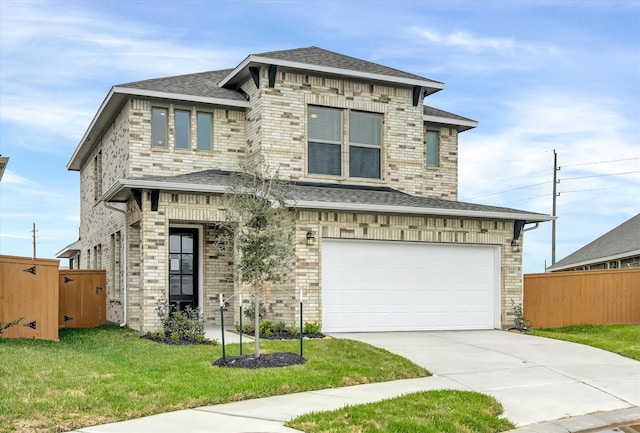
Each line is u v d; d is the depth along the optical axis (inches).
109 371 410.0
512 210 721.6
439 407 343.9
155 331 600.4
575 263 1231.5
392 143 764.6
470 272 696.4
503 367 480.4
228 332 625.9
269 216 461.1
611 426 343.9
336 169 739.4
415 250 672.4
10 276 569.6
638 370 481.1
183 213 621.0
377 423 309.6
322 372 420.5
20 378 378.3
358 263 645.9
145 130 701.9
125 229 701.3
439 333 650.8
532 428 332.5
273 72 707.4
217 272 708.7
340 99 740.0
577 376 458.3
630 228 1201.4
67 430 294.7
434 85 776.9
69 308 752.3
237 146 743.7
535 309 762.8
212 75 837.2
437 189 862.5
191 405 341.7
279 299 624.4
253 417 320.8
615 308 798.5
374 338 601.3
